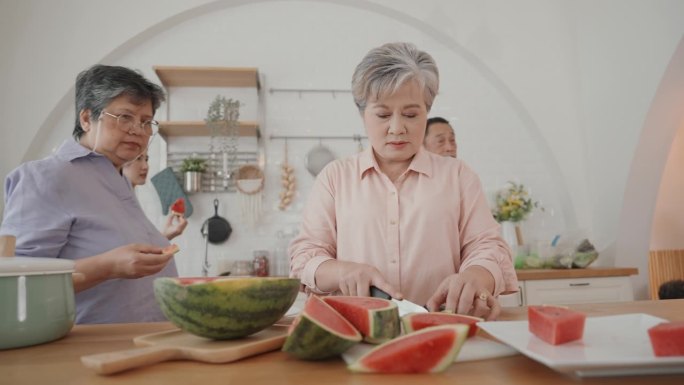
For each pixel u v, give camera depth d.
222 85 3.29
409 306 0.87
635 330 0.68
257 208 3.19
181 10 3.26
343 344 0.60
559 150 3.46
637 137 3.00
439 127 2.44
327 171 1.41
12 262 0.75
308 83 3.39
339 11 3.48
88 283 1.21
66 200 1.39
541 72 3.50
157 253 1.24
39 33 3.13
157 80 3.27
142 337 0.75
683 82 2.80
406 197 1.33
